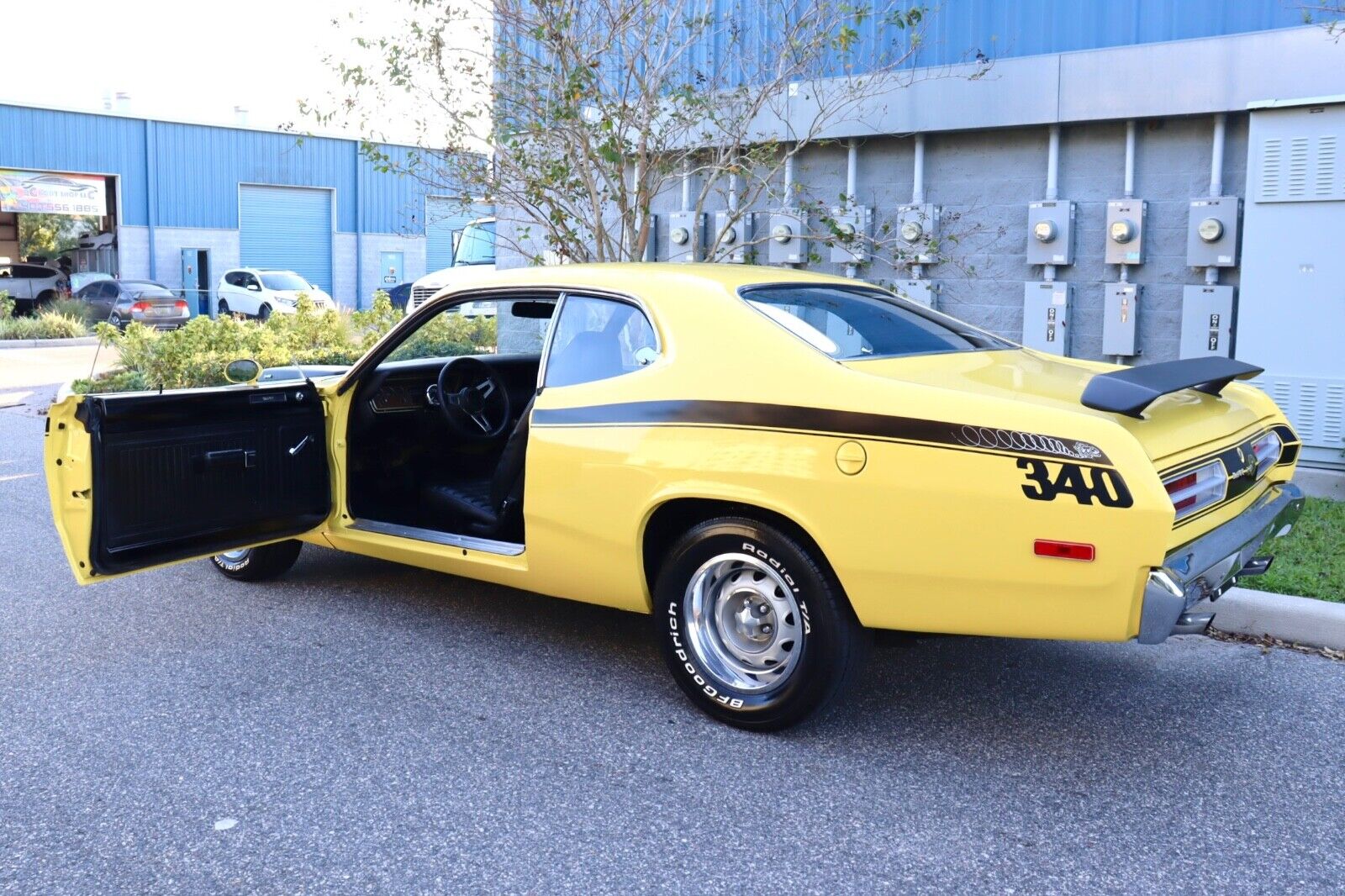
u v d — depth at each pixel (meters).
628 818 3.41
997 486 3.41
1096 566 3.29
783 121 8.48
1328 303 6.96
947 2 8.47
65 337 22.92
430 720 4.13
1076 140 8.22
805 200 9.30
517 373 5.69
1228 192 7.70
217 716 4.18
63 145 31.03
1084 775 3.68
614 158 7.39
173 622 5.29
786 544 3.79
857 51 8.77
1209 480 3.66
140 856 3.20
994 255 8.63
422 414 5.64
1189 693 4.36
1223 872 3.09
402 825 3.37
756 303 4.15
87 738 3.98
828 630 3.76
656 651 4.89
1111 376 3.64
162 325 25.38
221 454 4.89
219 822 3.39
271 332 16.09
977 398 3.51
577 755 3.84
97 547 4.50
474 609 5.47
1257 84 7.27
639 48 7.75
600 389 4.28
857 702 4.29
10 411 12.70
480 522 5.02
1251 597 4.93
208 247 33.56
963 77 8.33
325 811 3.46
